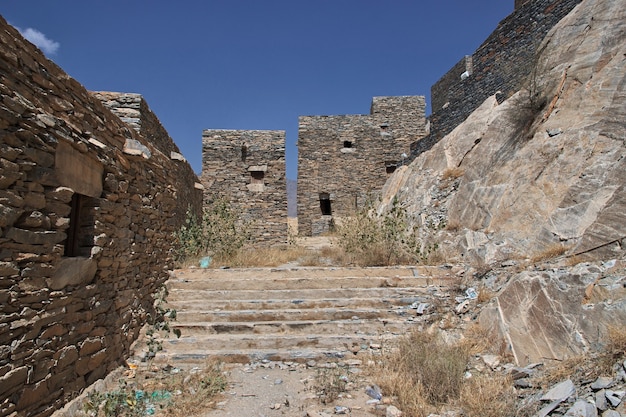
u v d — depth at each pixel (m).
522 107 10.54
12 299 3.47
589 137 7.98
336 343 6.53
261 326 6.91
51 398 3.99
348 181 24.06
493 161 10.41
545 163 8.59
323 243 18.23
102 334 5.14
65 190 4.21
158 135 9.72
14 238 3.50
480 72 14.73
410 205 13.27
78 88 4.62
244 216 18.41
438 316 6.91
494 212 9.20
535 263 6.71
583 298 4.95
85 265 4.65
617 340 4.10
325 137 24.36
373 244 10.23
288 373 5.84
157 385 5.24
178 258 9.38
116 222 5.61
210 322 7.10
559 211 7.34
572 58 9.70
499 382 4.67
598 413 3.48
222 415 4.55
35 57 3.80
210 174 18.66
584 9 10.18
